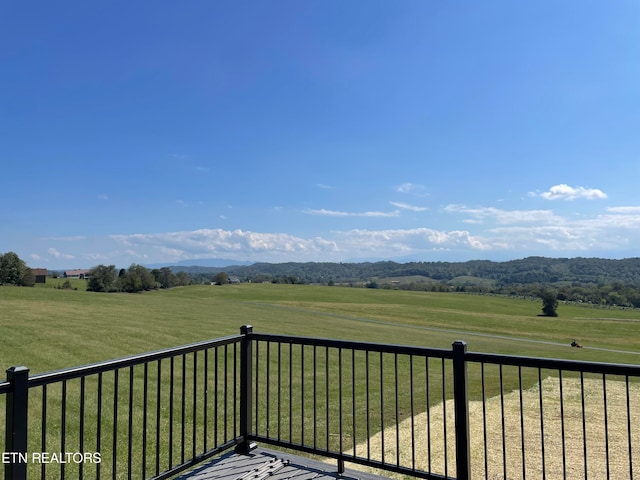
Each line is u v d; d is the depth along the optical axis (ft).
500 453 18.49
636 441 20.80
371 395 30.81
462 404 9.93
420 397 30.07
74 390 26.91
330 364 45.11
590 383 38.01
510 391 34.45
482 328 135.95
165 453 17.56
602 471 16.83
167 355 10.38
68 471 15.35
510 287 337.31
